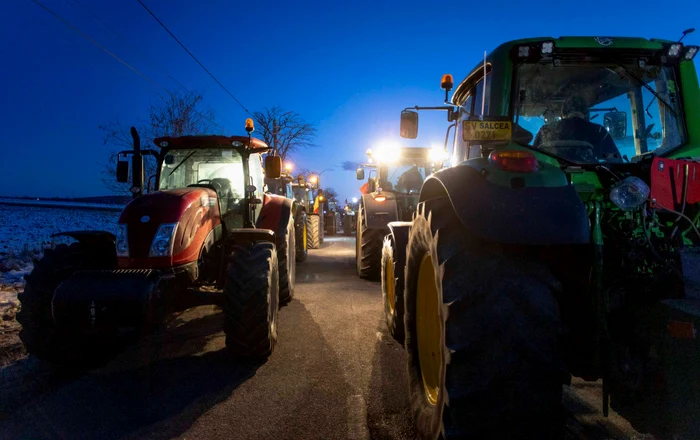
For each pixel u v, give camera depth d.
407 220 8.81
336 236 24.39
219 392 3.41
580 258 2.13
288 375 3.73
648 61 2.85
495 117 2.46
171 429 2.86
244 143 5.46
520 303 1.86
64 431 2.85
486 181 2.10
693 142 2.76
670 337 1.86
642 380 1.95
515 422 1.86
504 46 2.89
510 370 1.83
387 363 3.96
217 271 4.79
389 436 2.77
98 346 4.20
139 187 5.17
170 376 3.73
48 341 3.83
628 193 2.00
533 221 1.92
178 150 5.63
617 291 2.15
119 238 4.05
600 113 2.93
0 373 3.82
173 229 4.05
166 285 3.76
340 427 2.87
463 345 1.86
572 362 2.24
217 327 5.19
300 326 5.11
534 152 2.72
